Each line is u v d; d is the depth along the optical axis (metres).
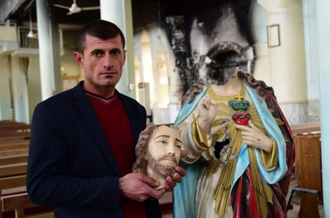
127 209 1.80
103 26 1.75
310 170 3.69
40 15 14.15
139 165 1.78
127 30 6.92
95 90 1.86
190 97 2.41
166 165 1.70
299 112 9.34
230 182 2.21
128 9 6.96
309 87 9.25
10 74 20.20
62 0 14.62
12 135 7.82
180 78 14.07
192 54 13.51
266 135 2.28
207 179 2.28
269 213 2.20
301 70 9.34
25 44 17.17
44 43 14.17
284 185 2.31
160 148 1.72
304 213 3.78
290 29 9.34
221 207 2.19
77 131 1.73
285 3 9.36
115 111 1.90
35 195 1.58
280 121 2.36
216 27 12.27
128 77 7.03
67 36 20.48
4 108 18.86
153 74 15.61
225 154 2.27
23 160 4.27
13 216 4.14
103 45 1.72
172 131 1.79
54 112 1.70
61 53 17.56
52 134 1.66
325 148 2.79
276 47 9.66
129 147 1.88
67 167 1.71
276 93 9.77
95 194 1.61
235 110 2.32
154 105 15.62
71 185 1.61
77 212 1.72
